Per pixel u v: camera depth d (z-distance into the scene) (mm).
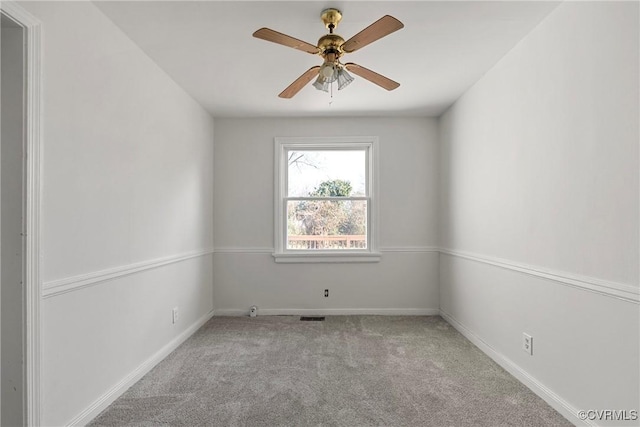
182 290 3227
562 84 2000
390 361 2748
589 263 1805
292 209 4203
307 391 2264
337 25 2143
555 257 2064
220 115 4043
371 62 2742
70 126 1812
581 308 1866
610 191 1677
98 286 2041
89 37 1960
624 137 1599
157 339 2744
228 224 4137
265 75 2965
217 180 4141
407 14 2090
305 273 4137
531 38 2297
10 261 1549
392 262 4133
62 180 1758
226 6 2004
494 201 2795
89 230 1958
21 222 1547
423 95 3449
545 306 2162
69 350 1806
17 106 1546
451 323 3717
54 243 1706
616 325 1654
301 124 4148
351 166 4199
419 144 4137
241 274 4133
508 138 2586
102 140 2076
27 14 1542
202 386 2340
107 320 2119
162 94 2852
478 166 3074
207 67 2805
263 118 4148
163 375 2510
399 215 4137
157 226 2760
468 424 1905
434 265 4137
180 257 3156
